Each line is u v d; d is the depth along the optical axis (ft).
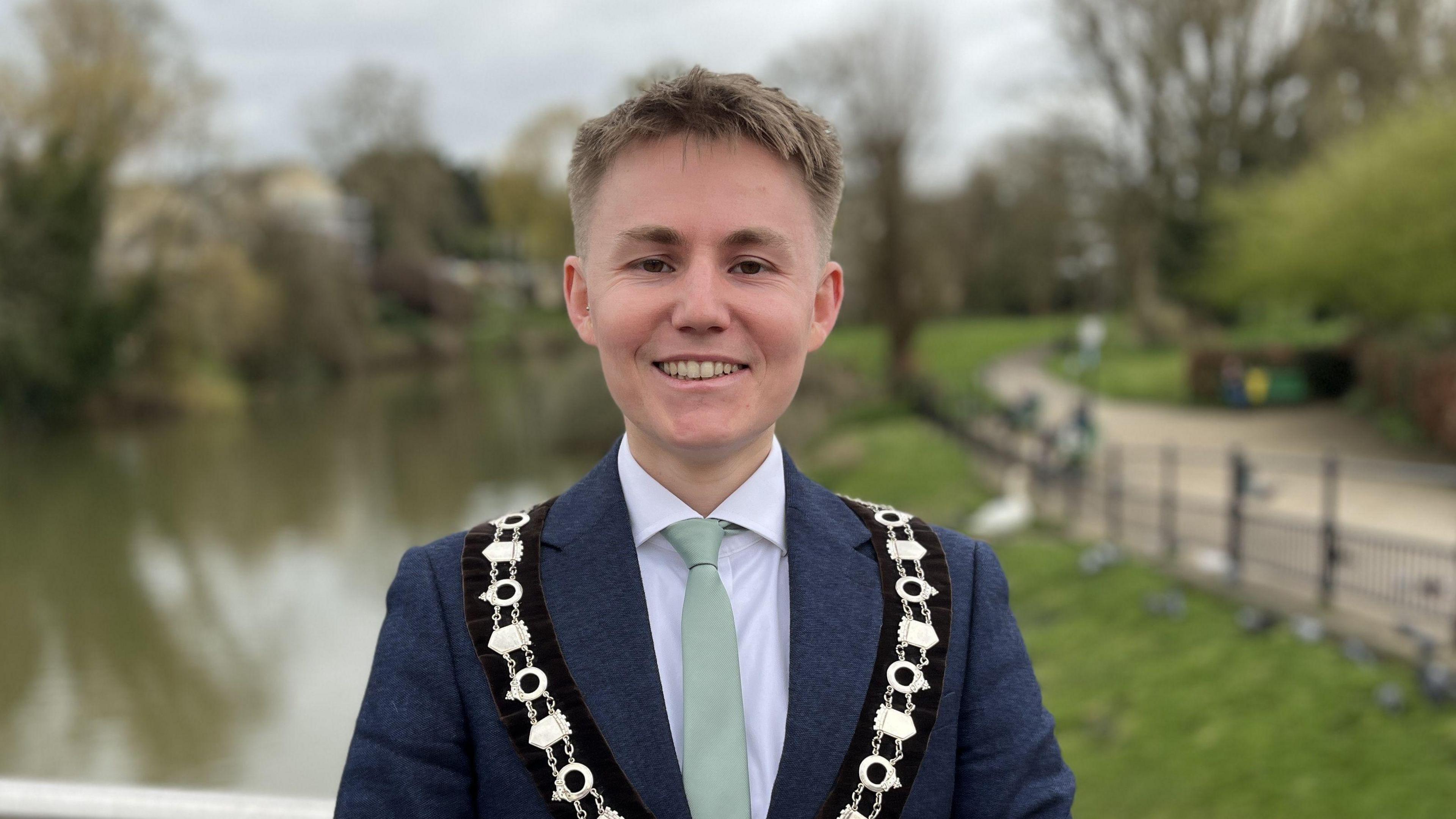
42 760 30.58
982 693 3.60
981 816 3.46
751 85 3.64
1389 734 18.54
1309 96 83.46
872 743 3.36
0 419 90.22
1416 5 74.54
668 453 3.66
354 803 3.24
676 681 3.45
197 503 66.03
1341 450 48.73
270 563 51.88
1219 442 53.52
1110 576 30.35
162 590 47.80
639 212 3.52
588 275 3.73
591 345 3.97
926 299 91.71
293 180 182.80
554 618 3.48
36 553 54.65
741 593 3.63
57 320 91.81
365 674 36.91
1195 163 89.97
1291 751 19.17
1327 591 24.57
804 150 3.60
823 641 3.50
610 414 80.18
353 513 62.49
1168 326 109.40
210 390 110.32
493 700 3.38
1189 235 92.07
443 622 3.53
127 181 99.40
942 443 61.11
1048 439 49.03
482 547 3.70
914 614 3.63
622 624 3.46
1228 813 18.13
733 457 3.67
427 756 3.33
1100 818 19.16
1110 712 22.88
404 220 199.11
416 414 106.52
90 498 68.13
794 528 3.74
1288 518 33.88
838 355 110.83
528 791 3.27
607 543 3.62
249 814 4.15
